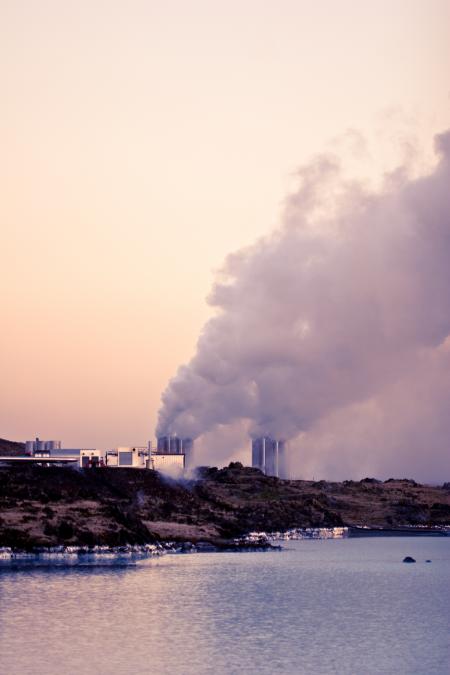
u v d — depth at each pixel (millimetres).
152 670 192250
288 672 192750
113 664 196625
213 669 194250
